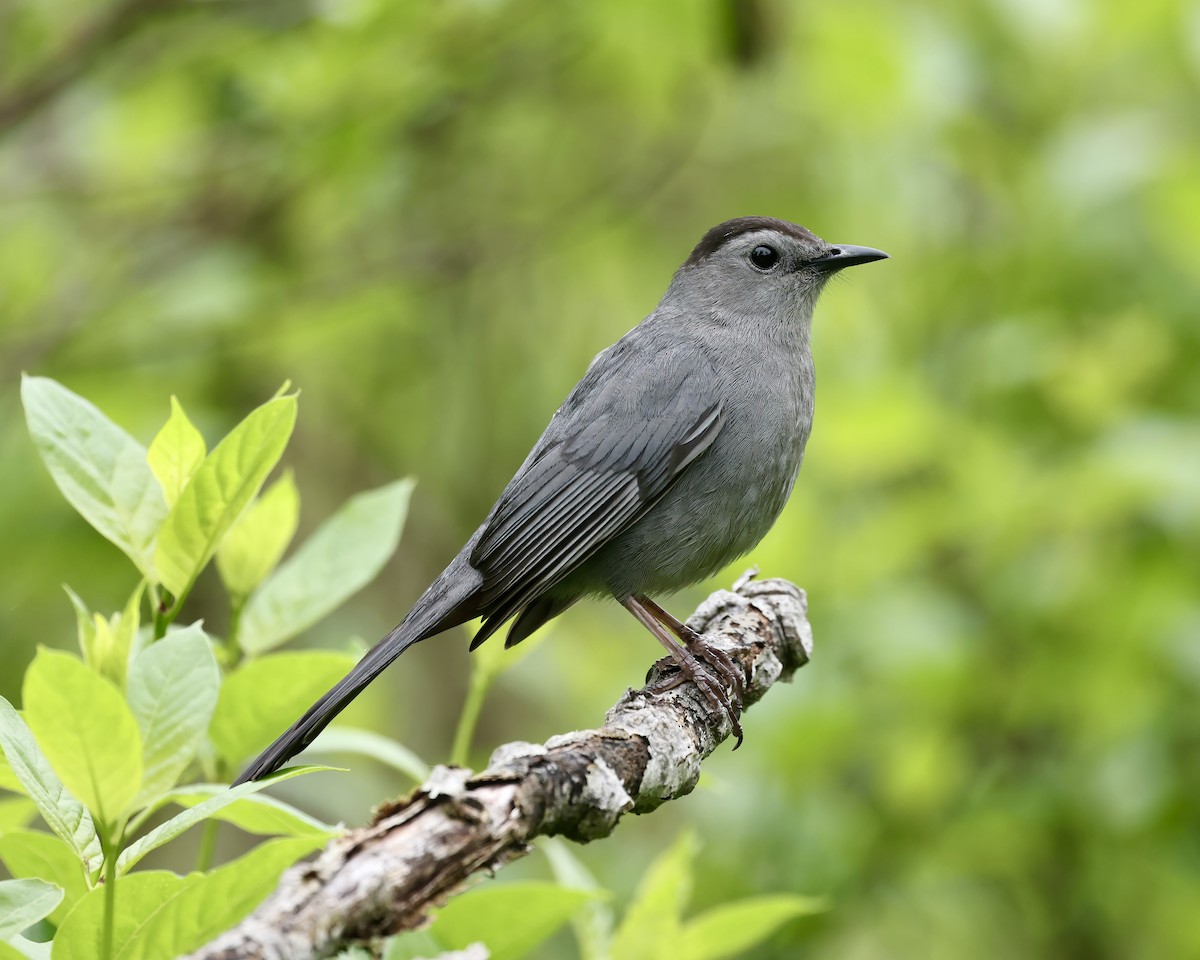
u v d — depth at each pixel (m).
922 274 12.48
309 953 3.88
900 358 12.06
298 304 12.81
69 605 12.79
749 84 13.08
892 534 10.97
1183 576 10.48
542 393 15.12
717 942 6.01
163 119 12.92
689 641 7.38
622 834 12.16
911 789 10.63
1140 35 11.49
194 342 12.59
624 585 8.87
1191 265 10.86
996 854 10.80
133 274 12.99
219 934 4.24
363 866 4.04
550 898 5.31
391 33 11.35
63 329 12.55
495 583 8.28
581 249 14.92
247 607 6.05
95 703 4.06
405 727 14.69
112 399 12.37
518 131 14.23
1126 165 10.77
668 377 8.92
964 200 12.59
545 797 4.60
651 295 15.05
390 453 15.23
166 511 5.42
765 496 9.03
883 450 10.98
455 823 4.25
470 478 15.41
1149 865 10.52
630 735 5.63
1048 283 11.58
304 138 11.93
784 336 9.38
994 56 12.12
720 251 9.57
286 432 5.05
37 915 4.38
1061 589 10.52
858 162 12.59
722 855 10.87
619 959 5.96
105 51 11.99
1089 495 10.20
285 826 4.89
